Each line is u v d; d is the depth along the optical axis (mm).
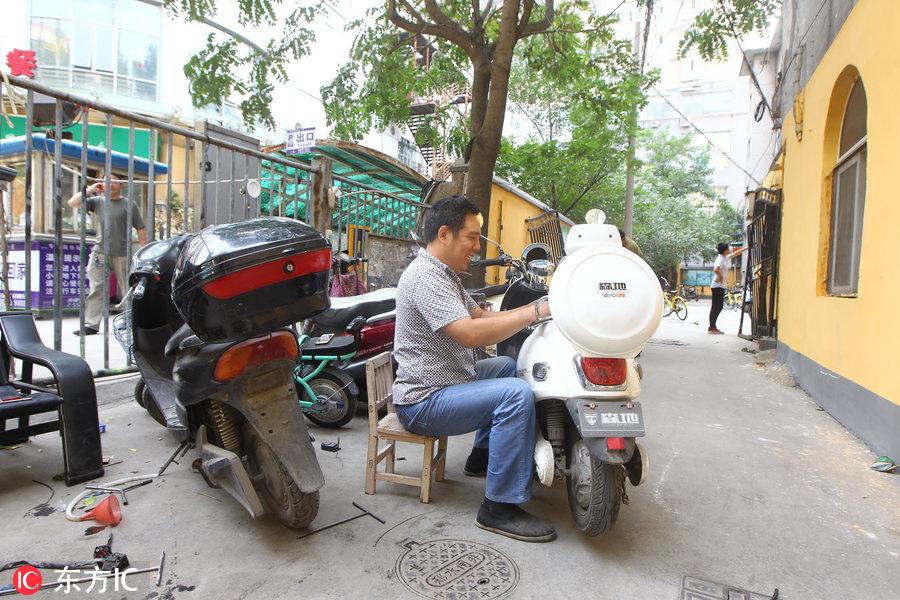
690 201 36875
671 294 16828
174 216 7391
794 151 6656
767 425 4348
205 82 7742
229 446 2354
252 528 2420
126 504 2586
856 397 4062
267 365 2189
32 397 2648
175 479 2873
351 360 4227
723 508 2803
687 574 2174
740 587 2094
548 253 3779
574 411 2258
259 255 1962
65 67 14984
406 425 2680
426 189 9016
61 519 2420
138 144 9672
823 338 4992
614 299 2111
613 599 1991
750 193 10258
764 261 8578
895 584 2141
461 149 9914
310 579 2057
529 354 2611
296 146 9977
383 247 7742
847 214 4848
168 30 15961
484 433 3020
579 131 16047
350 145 9719
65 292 7363
